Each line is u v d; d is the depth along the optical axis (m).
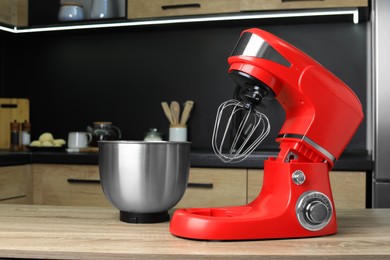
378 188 2.42
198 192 2.54
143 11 2.89
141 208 1.10
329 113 1.05
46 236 0.99
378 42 2.49
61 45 3.41
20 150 3.16
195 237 0.97
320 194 1.03
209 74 3.19
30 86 3.45
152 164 1.07
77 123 3.38
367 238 1.00
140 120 3.28
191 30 3.21
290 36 3.07
